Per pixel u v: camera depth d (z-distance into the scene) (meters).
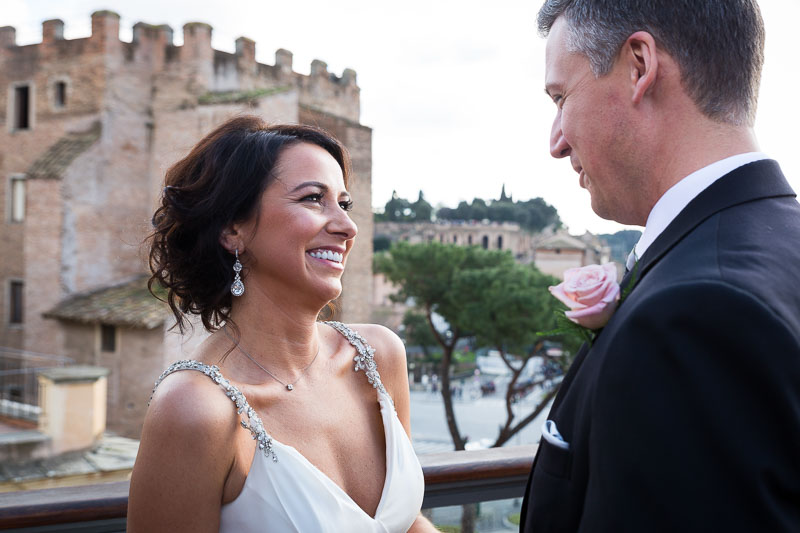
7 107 23.36
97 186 21.70
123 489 1.67
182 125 22.31
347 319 26.31
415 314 39.78
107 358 19.28
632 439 0.84
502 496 1.99
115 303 19.91
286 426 1.42
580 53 1.08
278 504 1.31
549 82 1.16
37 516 1.54
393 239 77.94
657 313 0.86
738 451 0.78
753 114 1.03
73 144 21.77
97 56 21.97
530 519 1.10
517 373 19.31
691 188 1.01
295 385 1.47
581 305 1.06
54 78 22.67
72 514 1.57
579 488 1.00
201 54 22.38
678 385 0.83
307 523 1.31
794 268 0.89
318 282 1.43
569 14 1.11
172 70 22.53
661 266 0.97
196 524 1.27
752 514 0.78
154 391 1.32
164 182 1.53
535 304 18.03
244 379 1.42
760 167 1.00
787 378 0.80
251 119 1.54
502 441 19.55
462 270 20.88
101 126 21.83
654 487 0.82
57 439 13.30
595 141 1.09
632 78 1.03
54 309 20.45
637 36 1.01
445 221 79.88
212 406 1.28
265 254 1.42
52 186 20.89
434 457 1.96
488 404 45.28
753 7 1.01
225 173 1.42
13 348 21.69
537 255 43.09
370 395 1.63
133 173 22.42
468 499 1.95
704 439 0.80
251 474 1.33
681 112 1.02
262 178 1.42
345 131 26.55
